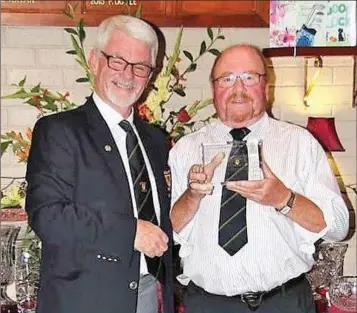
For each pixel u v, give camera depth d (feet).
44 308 6.37
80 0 9.71
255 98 7.00
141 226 6.12
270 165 6.91
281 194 6.49
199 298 6.97
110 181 6.33
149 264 6.61
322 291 9.20
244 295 6.81
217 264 6.79
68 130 6.37
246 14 10.28
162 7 9.98
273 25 10.43
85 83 10.09
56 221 6.01
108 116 6.68
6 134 9.13
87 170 6.29
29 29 9.89
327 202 6.79
